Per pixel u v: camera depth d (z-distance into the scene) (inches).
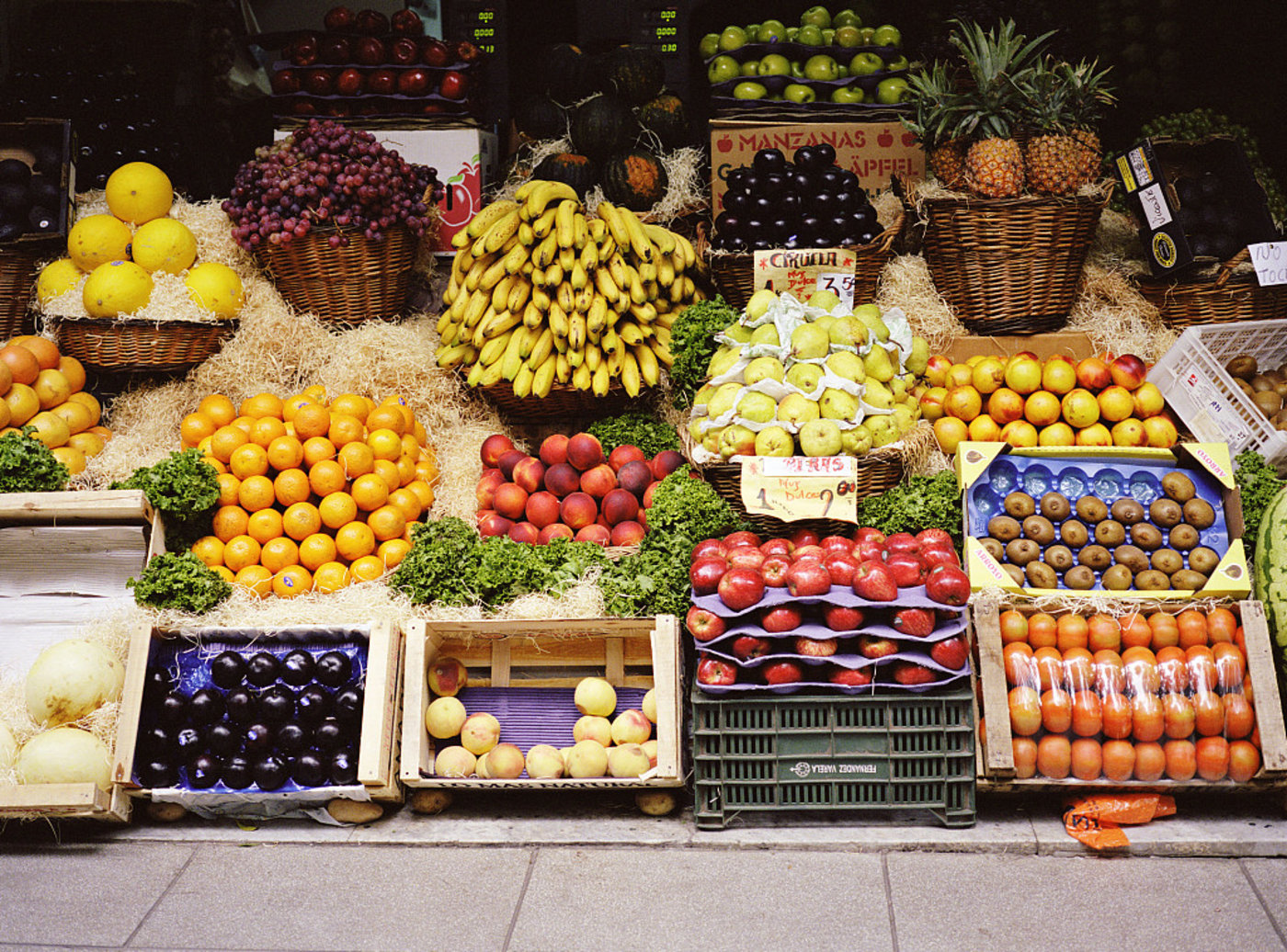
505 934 118.1
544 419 190.1
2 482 153.3
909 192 186.7
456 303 183.5
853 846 131.9
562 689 147.9
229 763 138.4
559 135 214.5
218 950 116.1
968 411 165.8
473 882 127.3
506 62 233.0
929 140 187.9
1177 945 113.5
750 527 156.9
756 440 153.0
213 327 184.1
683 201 199.9
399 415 172.4
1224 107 235.8
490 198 210.7
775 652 133.9
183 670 146.5
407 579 149.3
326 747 138.3
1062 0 231.8
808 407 151.6
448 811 143.6
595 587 148.2
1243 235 187.5
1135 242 202.2
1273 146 234.1
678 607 145.4
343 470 161.3
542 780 136.9
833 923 118.2
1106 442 160.1
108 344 180.2
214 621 147.8
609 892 124.6
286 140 189.3
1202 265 181.2
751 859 130.1
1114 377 163.8
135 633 143.7
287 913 122.3
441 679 144.2
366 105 207.0
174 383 187.0
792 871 127.4
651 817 140.2
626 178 198.1
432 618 146.7
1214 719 132.4
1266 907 119.3
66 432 170.9
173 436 183.3
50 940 118.0
